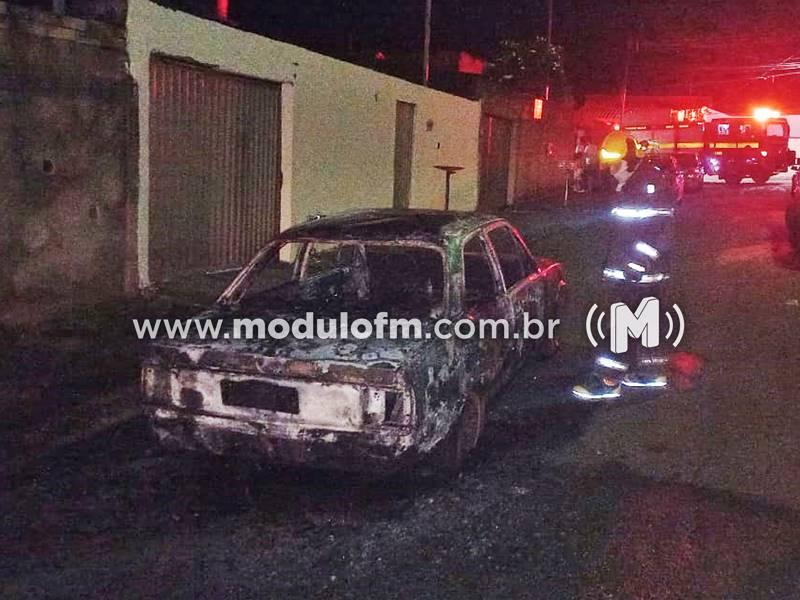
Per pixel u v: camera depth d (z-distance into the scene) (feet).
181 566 13.41
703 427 20.06
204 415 15.47
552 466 17.67
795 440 19.20
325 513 15.37
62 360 23.71
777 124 119.34
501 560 13.66
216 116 35.17
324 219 19.97
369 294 20.04
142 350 25.00
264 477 16.93
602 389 22.24
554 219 68.64
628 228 22.54
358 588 12.78
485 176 73.26
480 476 17.12
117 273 29.76
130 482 16.66
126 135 29.45
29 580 12.87
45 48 26.02
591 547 14.10
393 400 14.61
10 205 25.36
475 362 17.46
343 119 45.80
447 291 17.38
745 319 31.42
